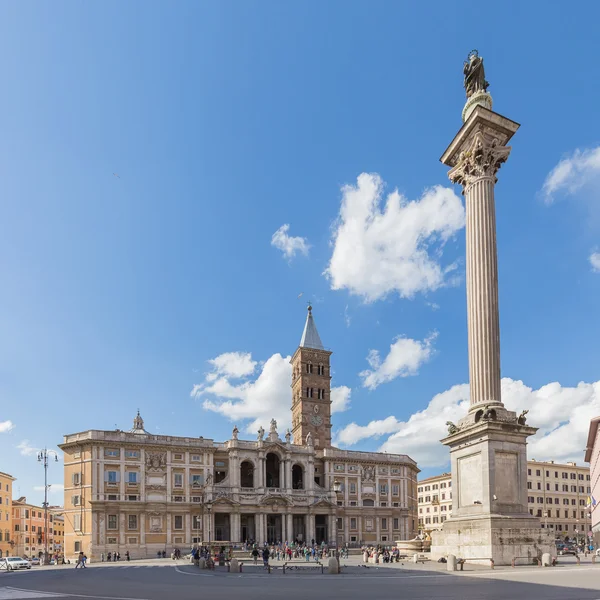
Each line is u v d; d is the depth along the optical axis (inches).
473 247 1544.0
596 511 3971.5
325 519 4847.4
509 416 1416.1
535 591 821.9
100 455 4037.9
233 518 4357.8
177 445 4313.5
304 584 1151.6
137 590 1114.1
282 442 4808.1
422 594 829.8
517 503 1370.6
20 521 5821.9
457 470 1502.2
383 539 4995.1
